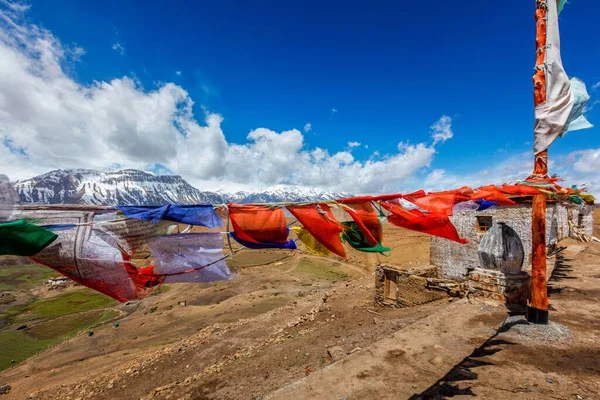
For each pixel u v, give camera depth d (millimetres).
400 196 3816
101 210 2945
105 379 15438
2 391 19688
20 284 60500
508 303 9008
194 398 9461
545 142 5723
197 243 3258
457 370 5633
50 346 30625
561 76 5535
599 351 6078
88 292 51094
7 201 2486
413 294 15195
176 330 29984
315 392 5121
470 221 15094
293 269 52406
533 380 5168
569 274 13070
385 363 5992
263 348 13453
